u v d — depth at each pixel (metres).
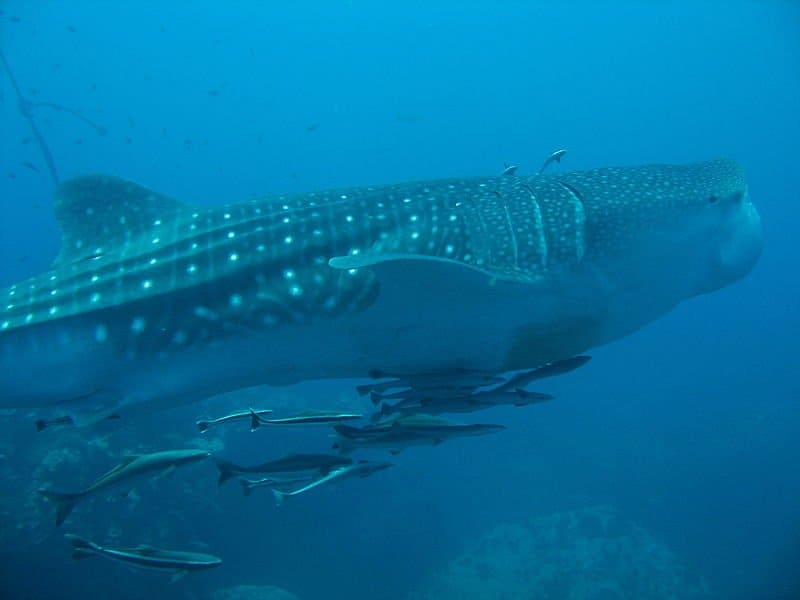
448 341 3.67
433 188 3.96
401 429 3.99
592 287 3.65
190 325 3.62
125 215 4.07
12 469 9.14
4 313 3.73
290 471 4.12
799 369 36.84
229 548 12.05
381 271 3.11
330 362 3.80
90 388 3.82
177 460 4.07
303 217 3.77
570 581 14.33
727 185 3.86
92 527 8.79
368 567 15.36
